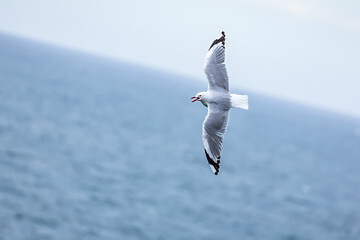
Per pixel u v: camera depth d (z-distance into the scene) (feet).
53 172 174.91
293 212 190.70
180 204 166.40
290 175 282.15
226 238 141.69
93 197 154.51
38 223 124.06
